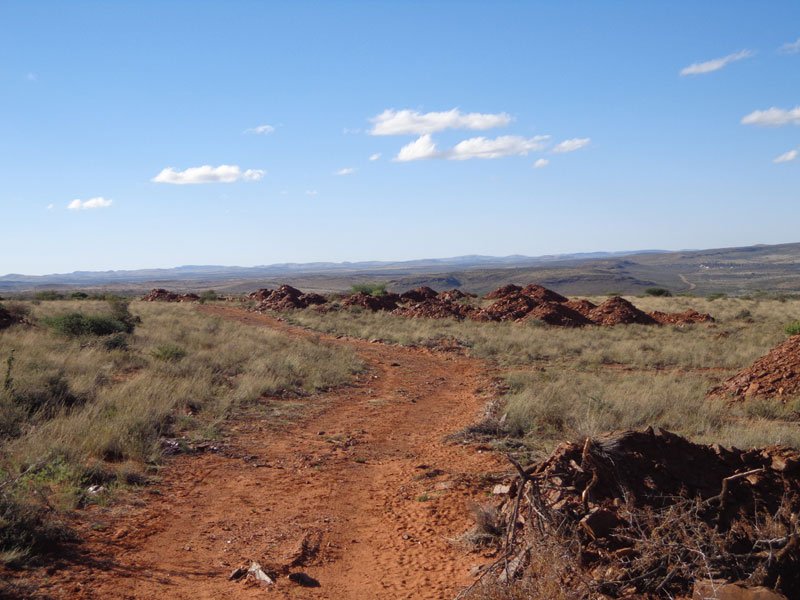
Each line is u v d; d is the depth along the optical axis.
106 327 23.64
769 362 16.52
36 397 11.99
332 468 10.18
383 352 28.66
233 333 29.69
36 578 5.52
